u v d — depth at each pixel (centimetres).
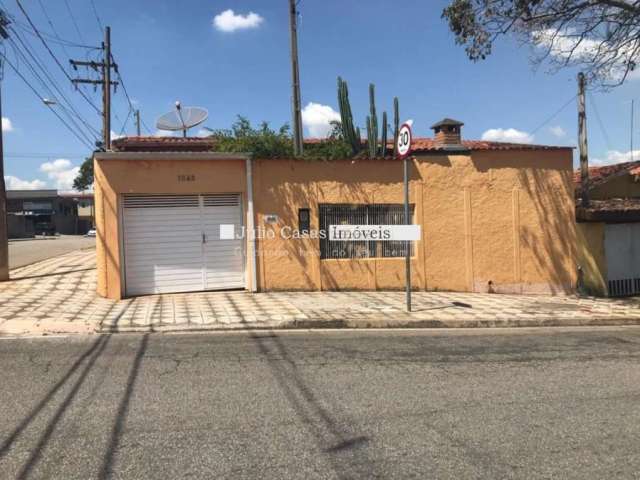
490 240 1277
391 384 565
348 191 1198
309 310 962
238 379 571
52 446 396
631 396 538
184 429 432
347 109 1422
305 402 502
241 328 849
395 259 1226
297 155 1304
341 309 980
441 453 395
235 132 1397
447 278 1255
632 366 662
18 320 827
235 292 1147
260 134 1387
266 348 719
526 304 1123
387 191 1217
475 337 835
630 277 1366
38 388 529
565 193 1311
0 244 1210
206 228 1138
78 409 473
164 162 1094
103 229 1059
